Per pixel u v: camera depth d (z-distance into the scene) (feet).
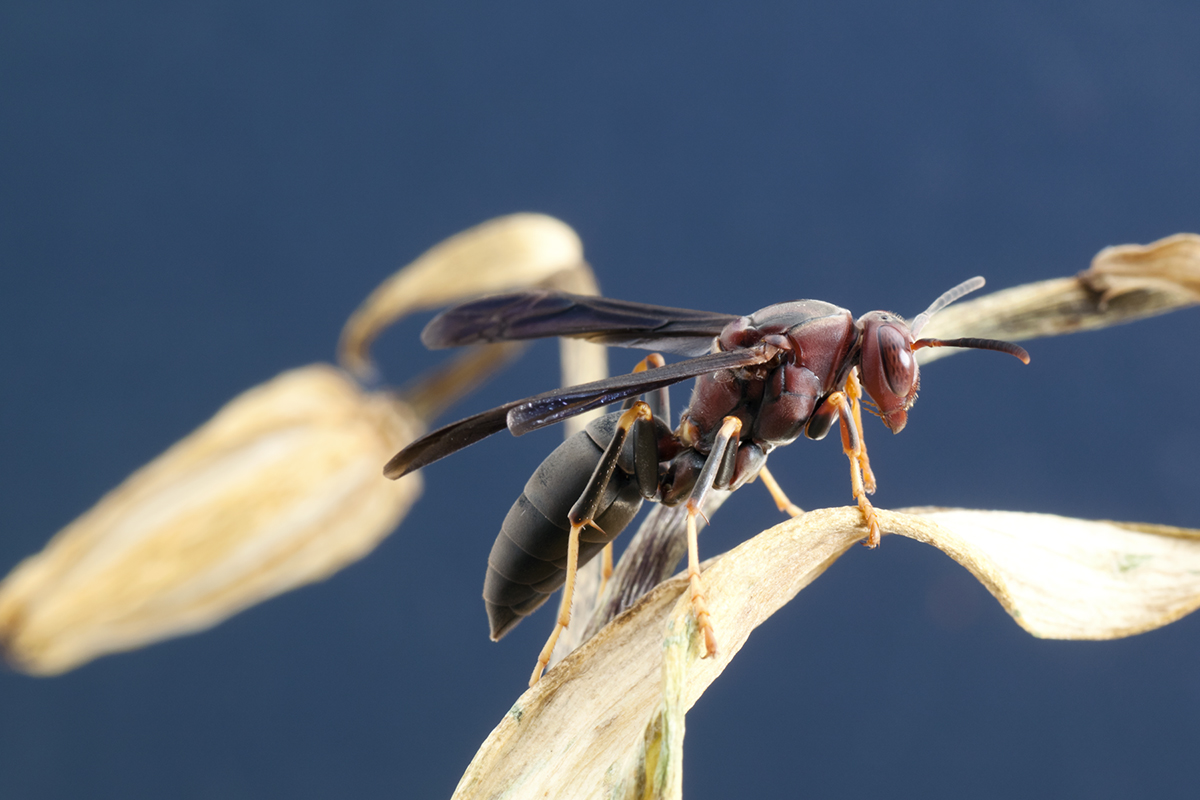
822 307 0.57
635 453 0.57
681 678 0.52
